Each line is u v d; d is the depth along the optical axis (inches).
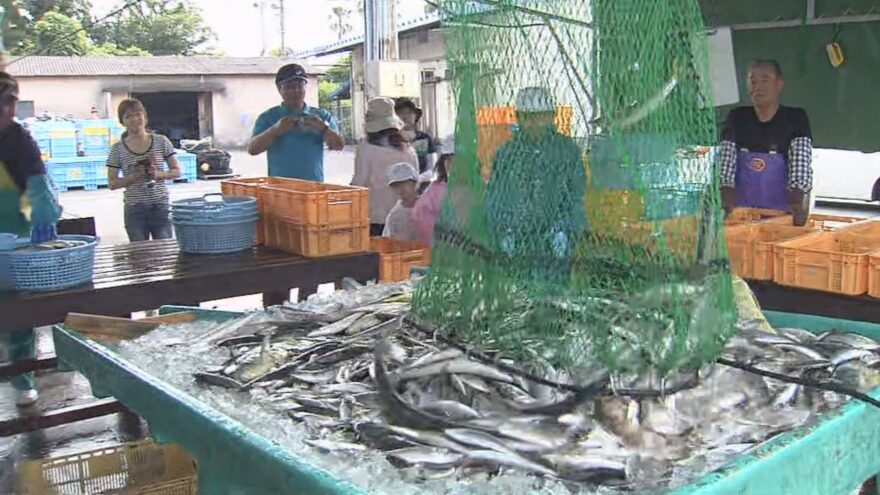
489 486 66.7
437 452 72.2
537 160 84.0
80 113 927.0
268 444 75.9
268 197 190.1
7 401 190.7
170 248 190.1
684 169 79.0
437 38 562.3
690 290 79.0
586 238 80.9
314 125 229.9
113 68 946.7
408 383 87.2
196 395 92.7
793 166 172.4
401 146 246.7
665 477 67.9
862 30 246.7
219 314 133.4
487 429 75.8
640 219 77.6
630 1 75.2
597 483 67.3
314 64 1143.0
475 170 89.9
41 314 142.5
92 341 119.2
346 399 86.7
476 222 90.3
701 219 80.2
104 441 171.5
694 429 77.1
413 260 191.2
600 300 80.4
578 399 77.9
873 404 81.3
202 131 1006.4
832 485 77.5
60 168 672.4
